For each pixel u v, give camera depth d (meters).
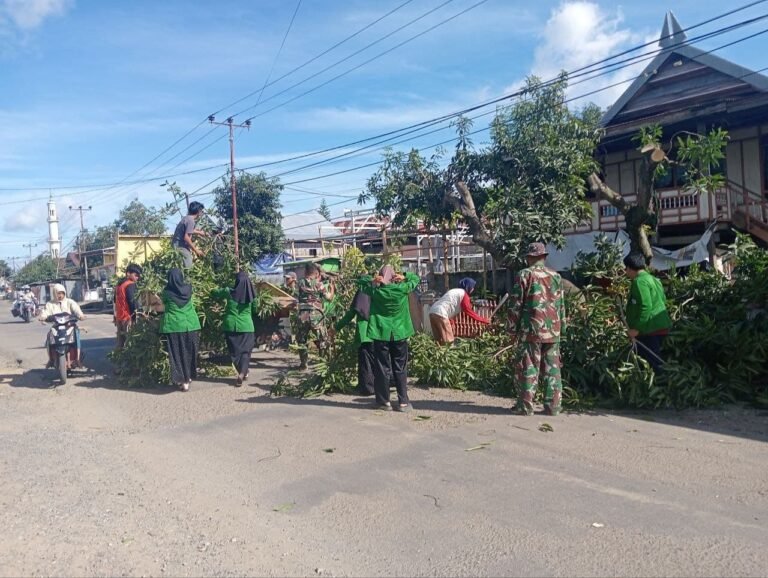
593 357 8.39
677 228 19.38
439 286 19.75
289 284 13.24
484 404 8.29
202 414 8.27
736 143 18.64
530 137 13.15
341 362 9.29
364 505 5.07
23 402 9.55
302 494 5.35
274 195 29.39
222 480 5.75
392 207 14.76
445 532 4.55
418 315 13.21
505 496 5.15
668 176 19.70
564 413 7.70
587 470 5.68
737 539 4.30
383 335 7.90
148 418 8.21
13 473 6.07
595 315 8.77
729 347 8.38
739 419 7.30
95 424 8.03
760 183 18.23
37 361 14.80
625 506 4.89
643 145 11.81
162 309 10.55
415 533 4.55
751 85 18.48
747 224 17.55
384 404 8.07
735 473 5.52
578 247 19.69
